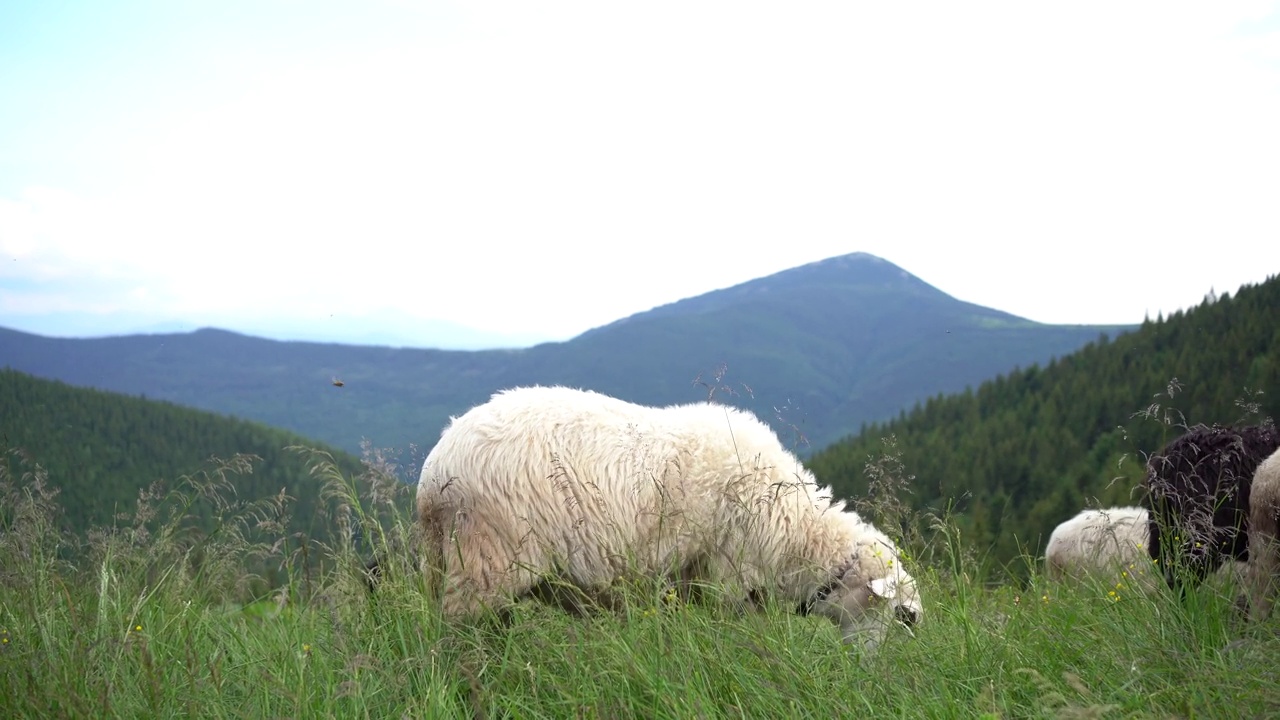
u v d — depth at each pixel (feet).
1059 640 6.50
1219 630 6.69
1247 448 9.07
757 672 6.01
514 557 7.52
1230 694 5.68
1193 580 7.30
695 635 6.36
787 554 8.57
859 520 9.29
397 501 7.70
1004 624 6.76
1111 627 6.65
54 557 6.99
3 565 6.72
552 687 6.21
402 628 6.68
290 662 6.25
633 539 7.97
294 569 7.23
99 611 6.46
